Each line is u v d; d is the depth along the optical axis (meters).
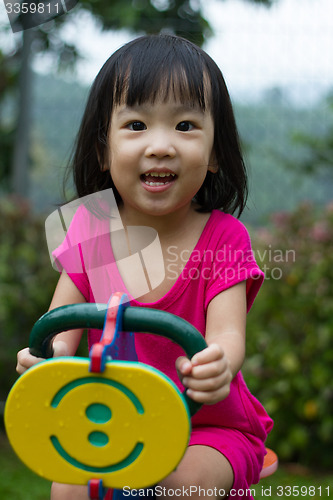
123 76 1.18
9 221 3.07
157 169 1.13
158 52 1.20
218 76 1.28
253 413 1.31
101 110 1.25
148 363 1.29
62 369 0.88
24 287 3.05
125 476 0.88
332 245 2.66
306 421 2.74
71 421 0.89
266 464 1.39
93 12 3.51
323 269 2.62
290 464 2.77
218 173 1.37
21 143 3.41
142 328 0.95
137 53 1.21
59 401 0.89
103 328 0.97
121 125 1.17
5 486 2.43
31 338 1.00
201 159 1.17
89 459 0.88
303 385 2.65
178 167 1.14
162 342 1.27
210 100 1.22
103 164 1.30
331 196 3.39
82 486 1.08
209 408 1.24
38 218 3.13
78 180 1.36
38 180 3.56
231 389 1.28
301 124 3.35
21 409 0.90
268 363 2.75
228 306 1.22
